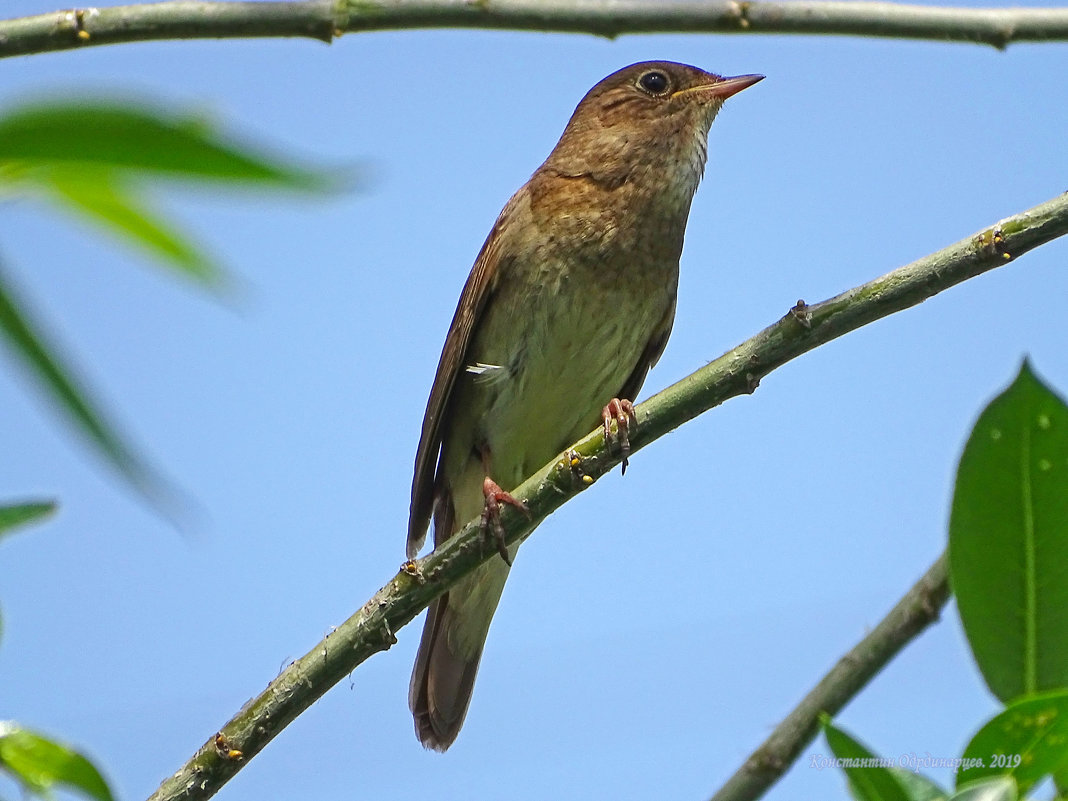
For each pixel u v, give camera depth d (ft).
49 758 15.75
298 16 19.36
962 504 15.40
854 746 14.29
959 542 15.42
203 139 8.67
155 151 8.93
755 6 19.61
